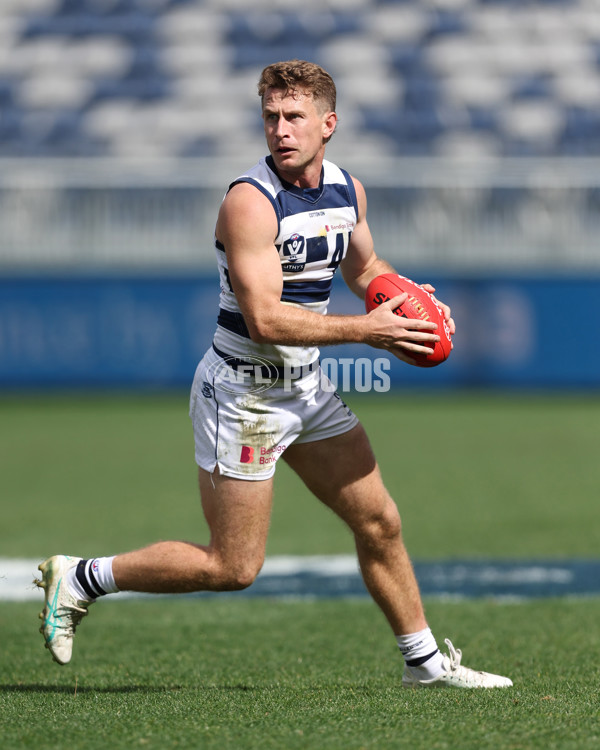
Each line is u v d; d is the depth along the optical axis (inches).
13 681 565.6
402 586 526.0
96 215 2741.1
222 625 745.0
